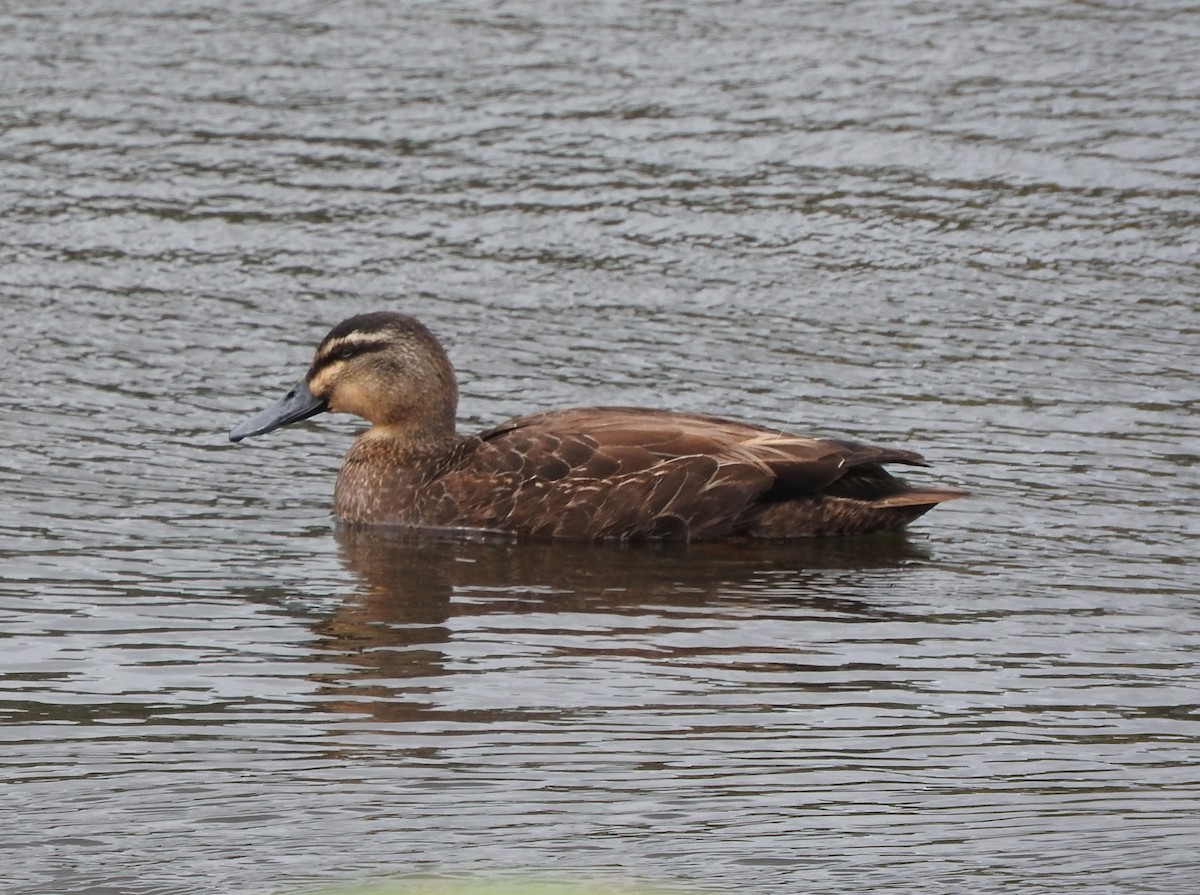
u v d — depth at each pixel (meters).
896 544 15.81
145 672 12.94
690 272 21.72
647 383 19.02
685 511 15.82
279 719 12.19
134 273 21.59
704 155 24.38
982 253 22.11
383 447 16.61
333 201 23.28
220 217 22.88
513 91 25.98
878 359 19.59
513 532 16.06
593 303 20.97
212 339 20.06
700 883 9.92
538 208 23.12
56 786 11.15
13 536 15.45
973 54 27.05
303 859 10.19
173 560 15.15
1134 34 27.67
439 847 10.38
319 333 20.28
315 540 15.86
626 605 14.40
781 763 11.59
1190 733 12.12
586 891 9.50
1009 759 11.70
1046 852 10.34
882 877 10.02
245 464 17.50
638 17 28.36
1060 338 20.06
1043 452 17.47
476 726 12.12
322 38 27.64
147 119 25.20
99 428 17.95
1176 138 24.66
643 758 11.67
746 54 27.08
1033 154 24.33
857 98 25.75
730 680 12.95
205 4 28.86
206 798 11.02
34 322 20.34
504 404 18.55
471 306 20.88
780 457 15.83
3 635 13.50
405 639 13.64
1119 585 14.79
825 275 21.64
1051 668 13.20
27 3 28.73
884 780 11.37
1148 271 21.66
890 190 23.56
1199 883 9.97
